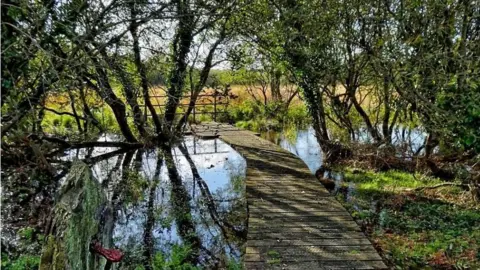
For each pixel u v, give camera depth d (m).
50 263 1.57
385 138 10.00
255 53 11.59
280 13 9.00
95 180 1.80
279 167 9.39
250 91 17.55
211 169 10.21
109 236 1.93
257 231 5.61
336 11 8.71
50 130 11.98
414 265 5.00
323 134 10.77
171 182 9.05
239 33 10.04
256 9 9.20
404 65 7.62
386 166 9.71
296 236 5.46
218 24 9.89
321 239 5.36
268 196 7.21
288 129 16.14
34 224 5.69
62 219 1.60
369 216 6.68
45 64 5.30
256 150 11.44
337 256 4.88
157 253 5.38
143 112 14.00
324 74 9.38
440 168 8.81
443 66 6.92
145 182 8.91
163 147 12.48
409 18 7.62
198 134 13.98
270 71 13.34
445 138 7.43
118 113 11.56
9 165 7.16
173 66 9.83
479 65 6.49
